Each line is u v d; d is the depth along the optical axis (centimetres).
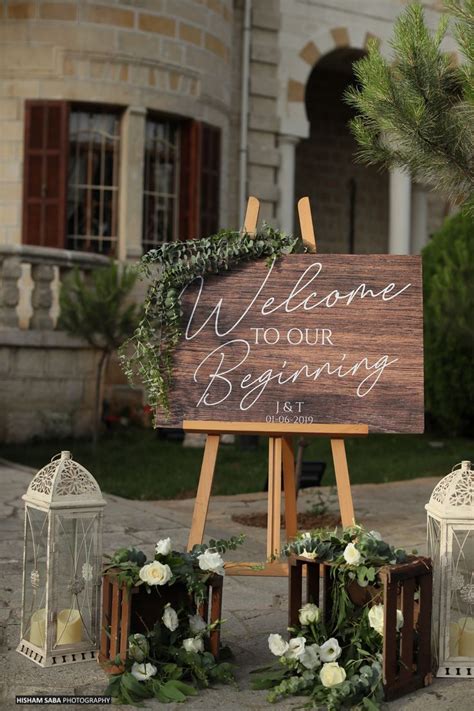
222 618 482
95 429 1117
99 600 423
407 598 391
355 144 1973
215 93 1447
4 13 1320
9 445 1150
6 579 540
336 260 491
